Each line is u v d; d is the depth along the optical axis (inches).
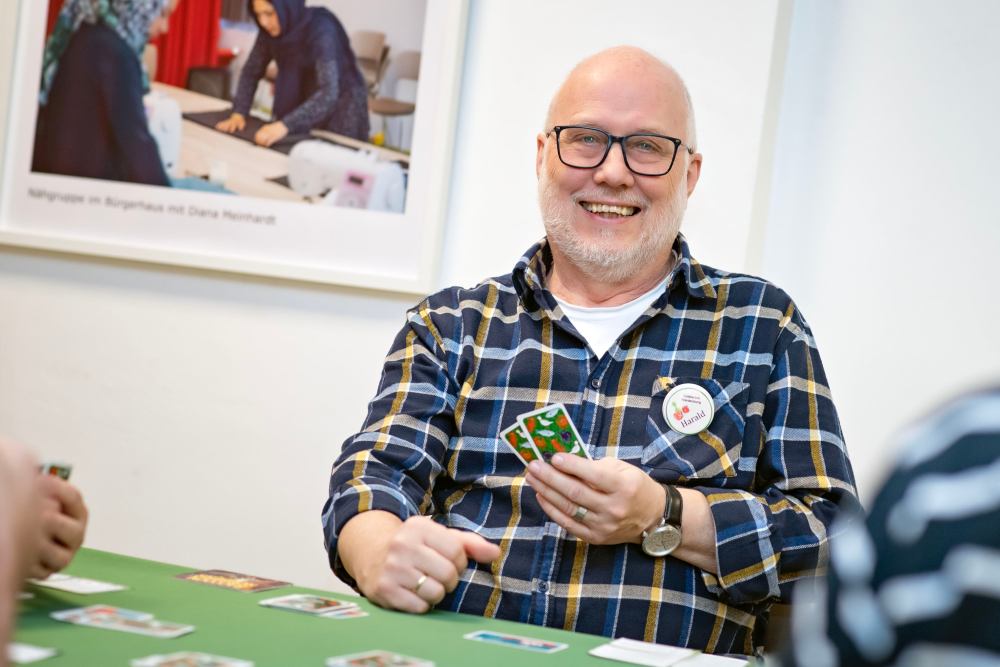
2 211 116.9
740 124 98.0
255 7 109.6
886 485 20.9
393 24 105.4
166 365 112.5
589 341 76.6
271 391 109.3
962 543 19.2
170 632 43.5
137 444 113.0
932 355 99.9
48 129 115.8
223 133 110.4
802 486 68.3
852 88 101.9
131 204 113.2
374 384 106.3
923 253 100.3
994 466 19.4
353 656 42.0
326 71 107.3
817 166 102.4
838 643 20.6
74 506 51.6
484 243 104.0
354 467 68.6
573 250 77.0
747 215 97.6
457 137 105.1
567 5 102.6
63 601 48.4
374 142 105.9
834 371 101.7
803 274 102.4
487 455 72.0
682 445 70.0
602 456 70.6
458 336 75.7
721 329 73.5
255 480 109.3
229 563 109.6
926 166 100.3
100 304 114.8
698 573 66.1
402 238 104.8
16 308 117.2
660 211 76.8
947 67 100.3
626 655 47.7
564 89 79.1
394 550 55.6
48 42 115.9
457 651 45.7
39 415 115.9
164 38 112.4
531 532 68.5
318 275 106.5
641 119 76.4
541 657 45.9
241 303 110.6
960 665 19.0
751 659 49.5
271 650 42.2
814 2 103.1
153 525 112.0
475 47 104.9
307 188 107.9
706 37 99.0
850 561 20.9
